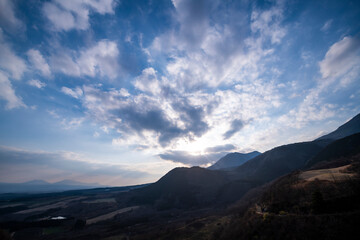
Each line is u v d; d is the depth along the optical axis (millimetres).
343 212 41656
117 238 85812
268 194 68000
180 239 72938
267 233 45938
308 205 47531
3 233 78375
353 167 62719
